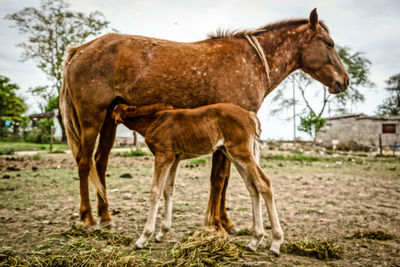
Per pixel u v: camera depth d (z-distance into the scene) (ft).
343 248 11.75
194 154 11.62
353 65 135.44
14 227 13.47
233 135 10.90
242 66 13.89
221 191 13.29
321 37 15.99
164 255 10.32
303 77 136.26
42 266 9.32
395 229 14.60
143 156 53.78
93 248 10.59
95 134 13.56
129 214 16.29
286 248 11.55
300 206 19.42
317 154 70.64
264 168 41.11
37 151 63.05
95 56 13.52
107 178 28.81
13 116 132.57
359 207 19.29
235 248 10.71
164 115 11.58
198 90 13.15
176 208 17.76
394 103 183.21
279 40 15.48
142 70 13.08
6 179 26.66
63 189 22.85
